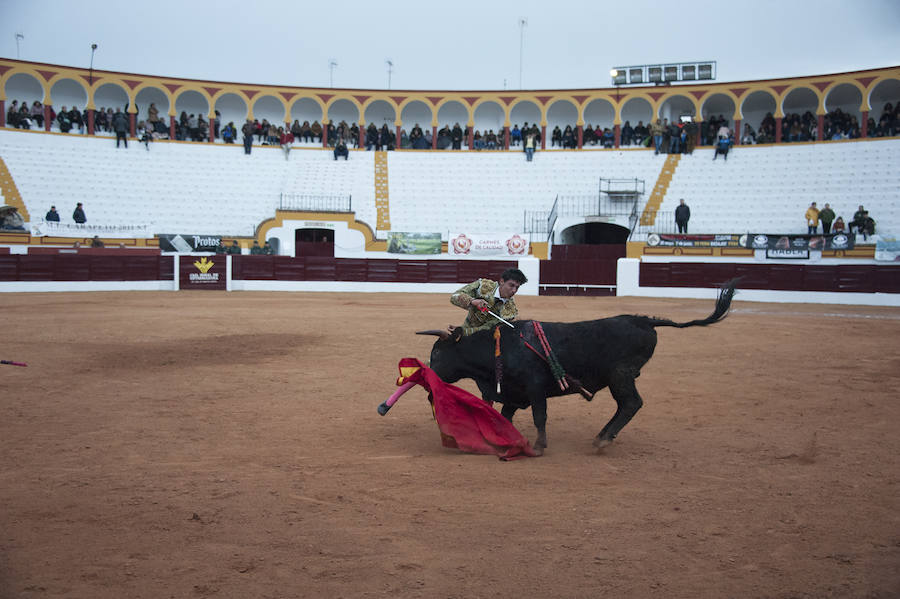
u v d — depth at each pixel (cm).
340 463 502
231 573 323
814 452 536
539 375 531
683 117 3206
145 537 363
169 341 1145
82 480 455
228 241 2898
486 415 537
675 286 2491
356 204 3148
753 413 680
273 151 3312
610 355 527
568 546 357
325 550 349
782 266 2373
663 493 442
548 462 511
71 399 702
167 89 3300
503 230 3094
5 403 679
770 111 3569
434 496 432
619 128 3378
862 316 1805
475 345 544
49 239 2589
